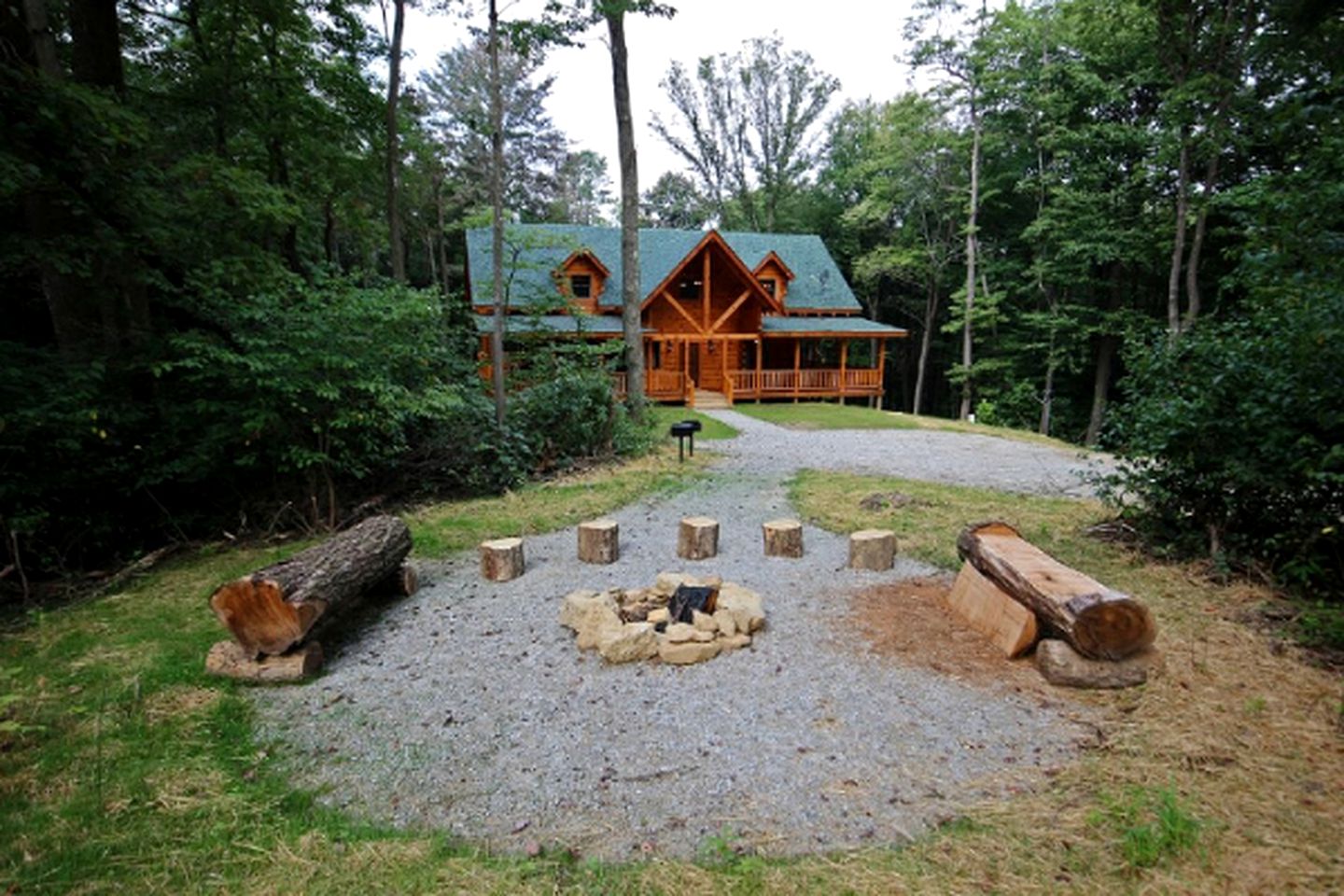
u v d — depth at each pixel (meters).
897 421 16.58
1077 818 2.27
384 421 6.89
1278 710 2.91
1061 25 20.03
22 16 6.29
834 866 2.08
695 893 1.98
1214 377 4.55
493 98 8.45
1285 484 4.19
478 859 2.16
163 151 7.11
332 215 14.25
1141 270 21.05
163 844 2.23
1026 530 5.97
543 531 6.54
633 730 2.94
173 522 6.58
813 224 33.09
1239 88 12.18
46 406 5.30
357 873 2.09
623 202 12.16
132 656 3.79
